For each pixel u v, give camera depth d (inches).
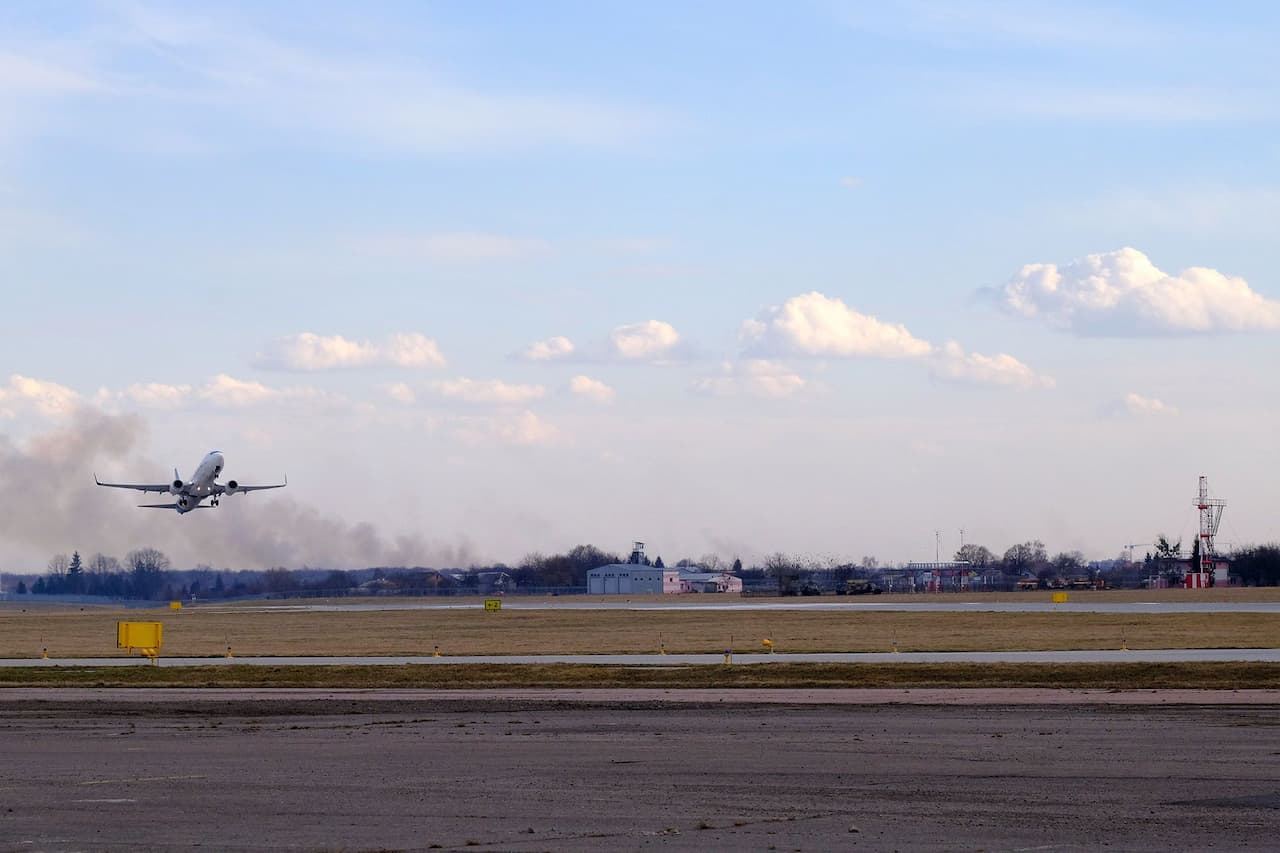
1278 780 1838.1
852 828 1549.0
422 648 5393.7
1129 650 4559.5
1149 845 1441.9
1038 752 2121.1
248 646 5723.4
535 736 2431.1
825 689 3314.5
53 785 1918.1
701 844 1473.9
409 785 1887.3
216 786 1895.9
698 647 5162.4
